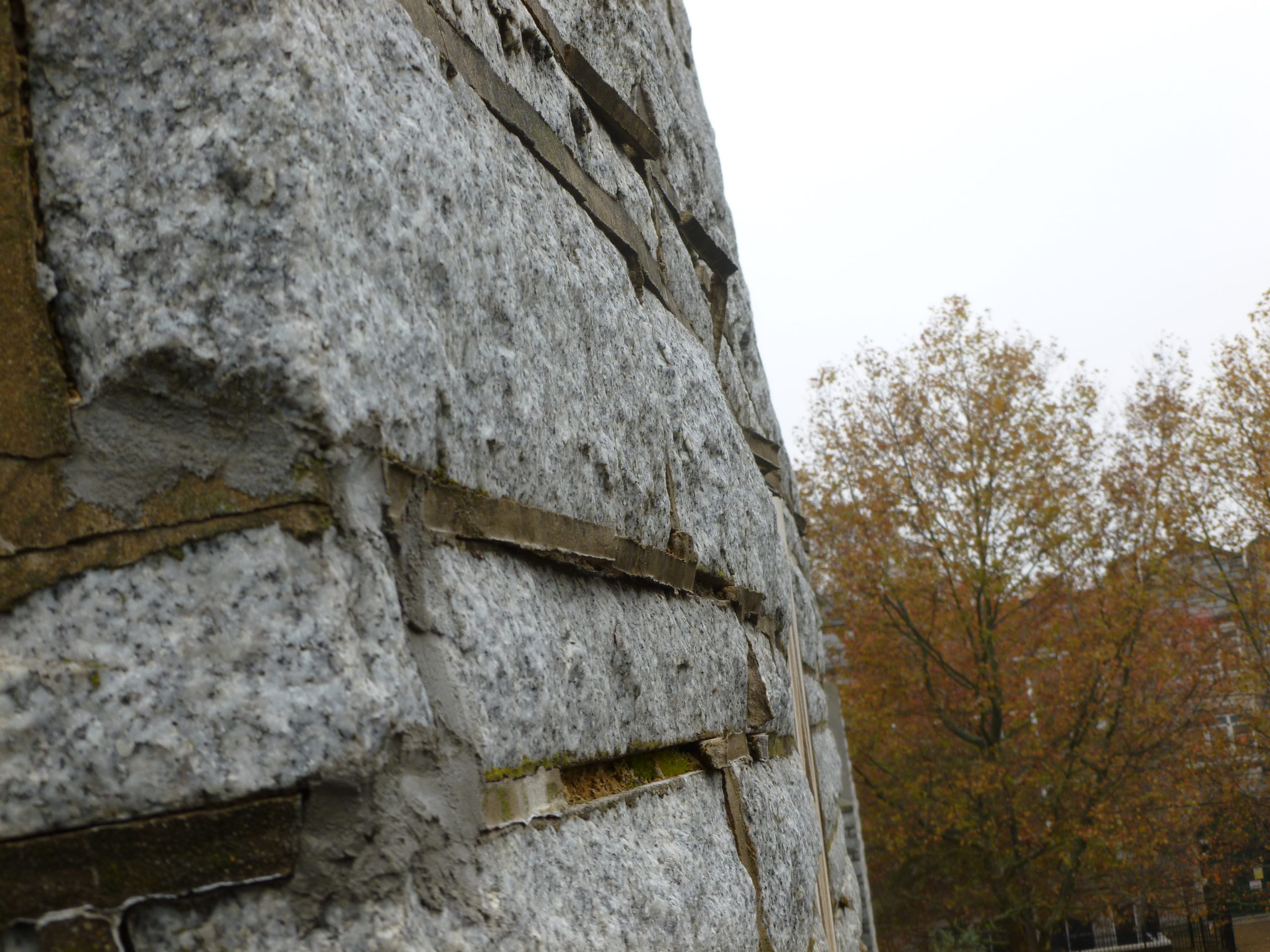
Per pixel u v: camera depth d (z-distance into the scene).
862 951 5.41
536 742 1.41
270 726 1.05
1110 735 17.97
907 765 20.05
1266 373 19.19
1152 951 23.69
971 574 18.30
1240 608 19.08
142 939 1.05
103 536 1.09
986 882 19.08
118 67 1.13
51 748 1.05
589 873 1.46
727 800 2.27
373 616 1.12
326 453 1.10
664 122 3.02
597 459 1.78
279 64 1.11
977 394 19.42
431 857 1.16
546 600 1.55
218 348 1.07
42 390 1.11
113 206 1.11
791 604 3.65
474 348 1.40
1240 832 19.75
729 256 3.58
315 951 1.05
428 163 1.34
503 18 1.85
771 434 4.55
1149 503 19.50
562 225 1.84
